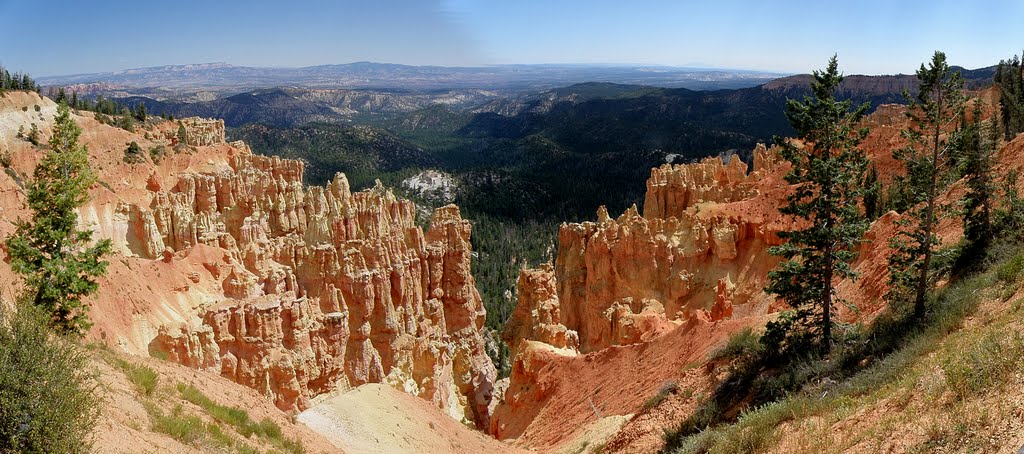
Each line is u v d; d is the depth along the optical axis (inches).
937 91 1170.0
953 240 1471.5
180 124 4992.6
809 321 1460.4
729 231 2866.6
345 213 2657.5
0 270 1375.5
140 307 1514.5
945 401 668.1
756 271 2773.1
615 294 3046.3
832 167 1289.4
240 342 1631.4
